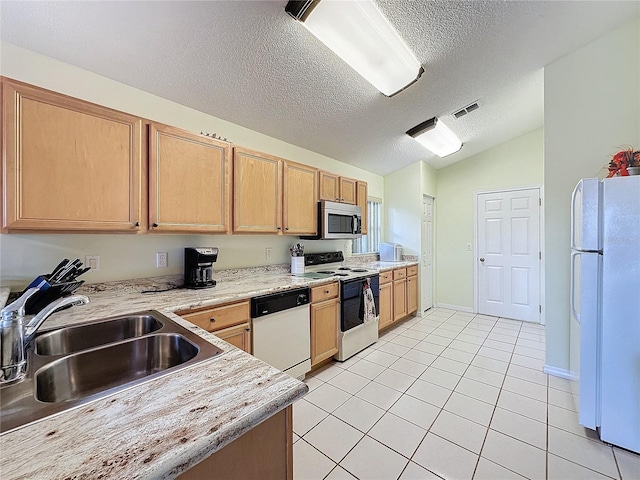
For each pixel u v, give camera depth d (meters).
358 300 2.99
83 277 1.78
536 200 3.94
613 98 2.20
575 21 2.00
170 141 1.83
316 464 1.50
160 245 2.10
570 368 2.30
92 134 1.51
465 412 1.94
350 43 1.76
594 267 1.65
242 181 2.25
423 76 2.31
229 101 2.22
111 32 1.49
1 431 0.57
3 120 1.27
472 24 1.87
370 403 2.06
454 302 4.68
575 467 1.46
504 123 3.52
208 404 0.67
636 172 1.63
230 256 2.54
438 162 4.51
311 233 2.92
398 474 1.43
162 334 1.17
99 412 0.64
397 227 4.58
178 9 1.41
